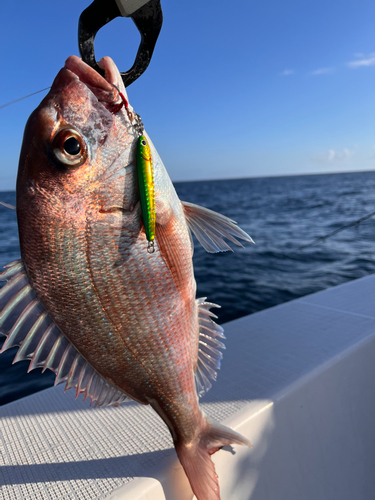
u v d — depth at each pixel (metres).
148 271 0.26
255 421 0.33
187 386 0.28
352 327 0.53
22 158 0.23
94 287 0.24
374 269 2.25
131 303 0.25
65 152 0.22
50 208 0.23
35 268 0.23
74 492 0.28
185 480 0.29
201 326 0.32
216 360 0.32
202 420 0.29
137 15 0.23
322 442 0.39
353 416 0.43
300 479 0.36
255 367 0.43
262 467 0.33
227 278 2.13
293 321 0.58
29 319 0.24
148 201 0.23
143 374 0.27
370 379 0.47
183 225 0.28
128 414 0.38
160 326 0.26
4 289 0.23
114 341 0.25
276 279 2.07
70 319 0.24
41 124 0.22
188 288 0.28
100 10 0.22
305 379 0.39
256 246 3.34
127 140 0.24
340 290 0.74
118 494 0.27
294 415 0.37
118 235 0.24
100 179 0.24
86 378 0.26
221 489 0.31
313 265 2.44
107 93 0.24
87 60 0.24
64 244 0.23
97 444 0.33
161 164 0.27
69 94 0.23
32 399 0.43
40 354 0.24
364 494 0.41
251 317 0.62
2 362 1.04
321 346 0.47
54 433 0.36
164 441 0.33
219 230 0.31
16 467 0.31
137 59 0.25
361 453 0.42
